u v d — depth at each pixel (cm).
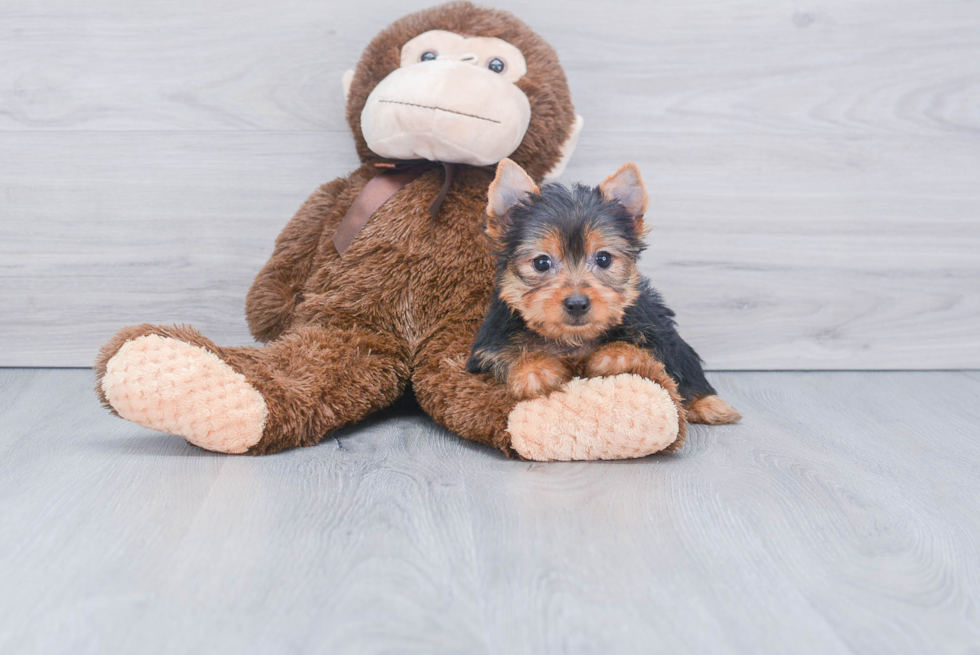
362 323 210
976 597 120
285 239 229
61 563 126
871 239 278
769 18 263
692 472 175
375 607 114
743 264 277
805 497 161
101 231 263
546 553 132
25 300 266
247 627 108
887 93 270
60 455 180
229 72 257
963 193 277
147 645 104
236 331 273
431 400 200
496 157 209
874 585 123
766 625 111
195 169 262
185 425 172
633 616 112
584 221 181
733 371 285
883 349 286
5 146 256
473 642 105
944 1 265
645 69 264
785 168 271
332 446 192
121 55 254
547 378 177
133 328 180
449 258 209
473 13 224
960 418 229
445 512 149
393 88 204
